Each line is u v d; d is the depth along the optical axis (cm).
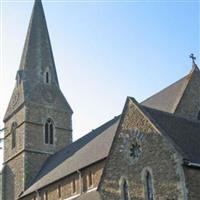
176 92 4688
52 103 7156
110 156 3741
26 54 7512
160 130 3338
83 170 4888
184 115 4422
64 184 5178
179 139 3403
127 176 3525
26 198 6031
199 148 3438
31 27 7775
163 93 4997
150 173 3331
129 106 3669
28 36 7712
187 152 3259
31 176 6538
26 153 6644
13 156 6925
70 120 7250
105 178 3738
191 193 3077
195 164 3155
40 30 7750
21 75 7288
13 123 7150
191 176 3131
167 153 3225
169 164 3191
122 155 3619
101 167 4606
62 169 5456
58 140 6994
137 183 3422
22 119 6888
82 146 5669
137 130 3528
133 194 3438
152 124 3403
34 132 6838
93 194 4412
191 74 4706
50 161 6538
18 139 6900
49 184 5431
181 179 3083
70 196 5000
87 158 4988
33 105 6969
